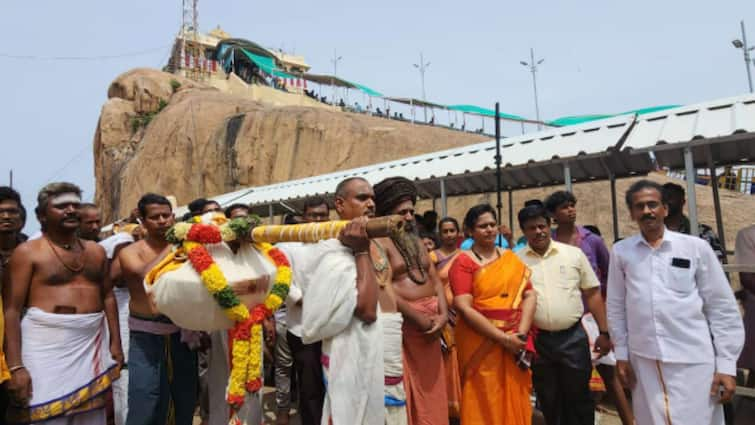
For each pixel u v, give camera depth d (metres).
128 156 33.41
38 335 2.94
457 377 3.93
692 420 2.84
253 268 2.40
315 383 3.84
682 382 2.88
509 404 3.25
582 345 3.57
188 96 33.19
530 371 3.39
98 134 37.00
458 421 3.96
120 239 4.35
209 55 45.53
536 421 4.66
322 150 25.80
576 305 3.58
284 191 10.98
